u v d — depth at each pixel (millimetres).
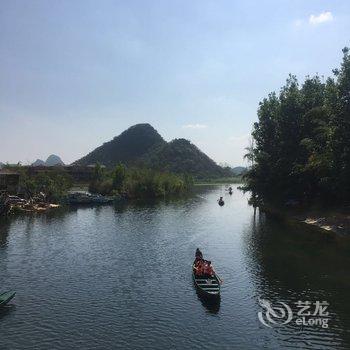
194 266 41781
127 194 134750
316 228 68625
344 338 27312
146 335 27734
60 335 27719
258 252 51844
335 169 67875
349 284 38250
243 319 30391
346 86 68000
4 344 26344
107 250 54125
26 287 38188
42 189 110125
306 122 84688
